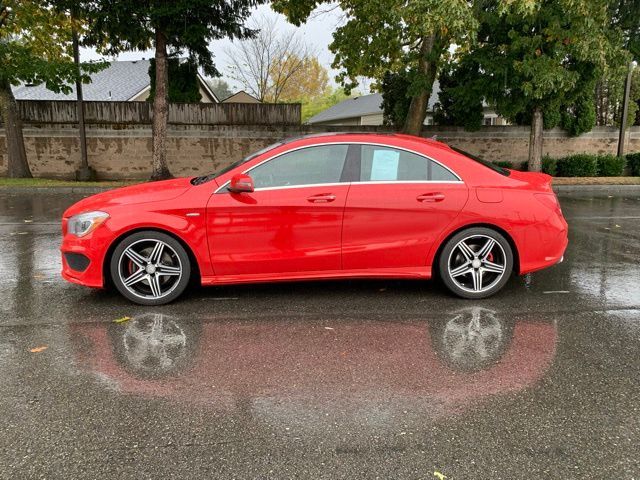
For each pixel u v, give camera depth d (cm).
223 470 233
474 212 465
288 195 455
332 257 466
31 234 812
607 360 347
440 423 271
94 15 1384
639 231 841
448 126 1919
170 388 309
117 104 1831
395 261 473
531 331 400
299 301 476
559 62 1329
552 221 479
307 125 1903
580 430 265
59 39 1731
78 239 455
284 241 459
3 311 448
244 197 453
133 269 464
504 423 271
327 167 467
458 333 396
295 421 273
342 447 250
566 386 311
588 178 1742
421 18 1121
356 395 300
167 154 1856
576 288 515
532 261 481
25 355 355
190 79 1889
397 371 332
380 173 469
